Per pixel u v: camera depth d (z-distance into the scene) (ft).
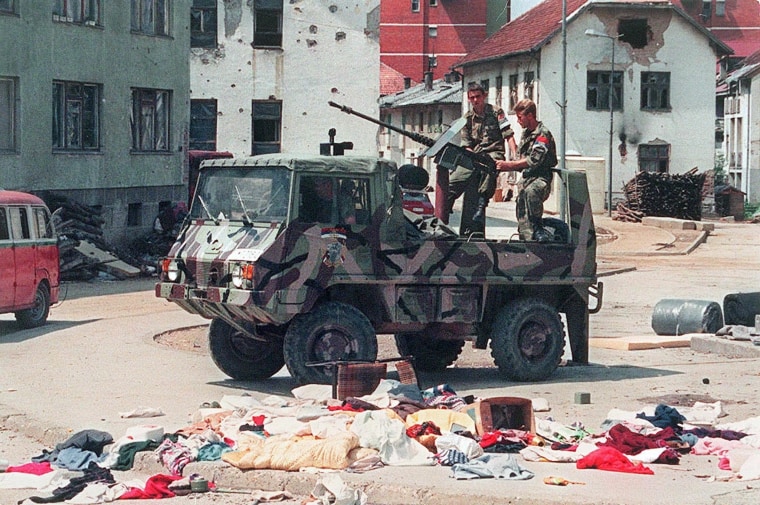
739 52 593.83
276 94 247.29
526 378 70.64
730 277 168.86
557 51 335.88
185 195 196.03
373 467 46.91
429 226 70.85
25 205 98.94
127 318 100.99
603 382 70.54
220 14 245.65
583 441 51.24
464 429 51.52
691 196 306.35
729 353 84.94
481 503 42.47
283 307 62.90
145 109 186.39
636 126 340.59
